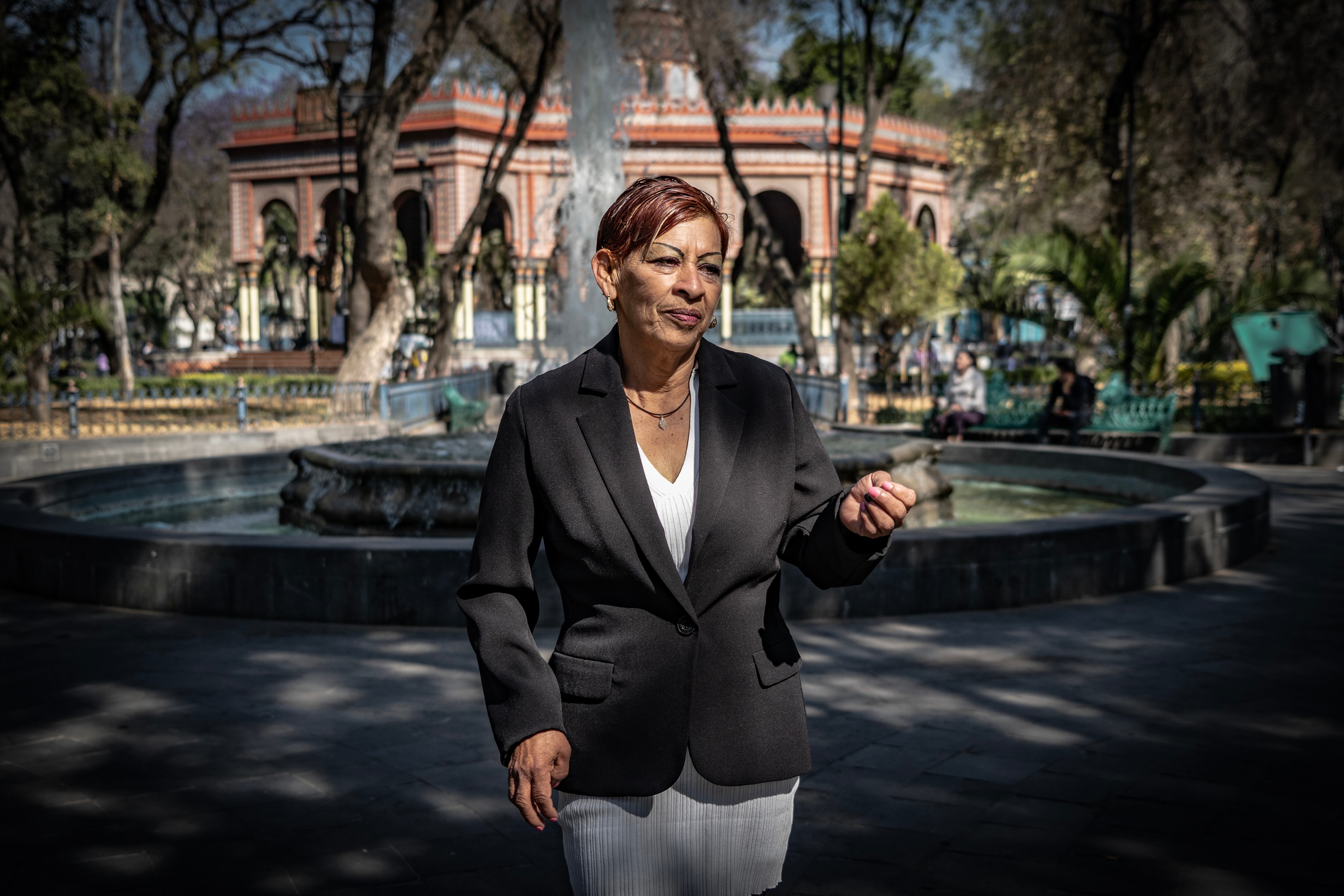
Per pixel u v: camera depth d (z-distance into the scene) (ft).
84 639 18.16
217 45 79.15
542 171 115.14
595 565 5.55
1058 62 73.61
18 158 73.15
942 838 10.27
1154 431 44.60
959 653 16.83
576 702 5.55
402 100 61.26
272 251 148.36
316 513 26.91
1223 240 75.41
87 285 82.99
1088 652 16.80
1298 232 78.38
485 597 5.76
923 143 129.90
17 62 68.18
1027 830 10.41
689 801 5.62
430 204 113.60
